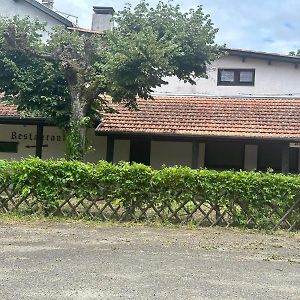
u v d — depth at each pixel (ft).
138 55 41.06
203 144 60.34
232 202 33.58
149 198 34.37
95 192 34.63
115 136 55.67
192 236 29.73
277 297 17.39
